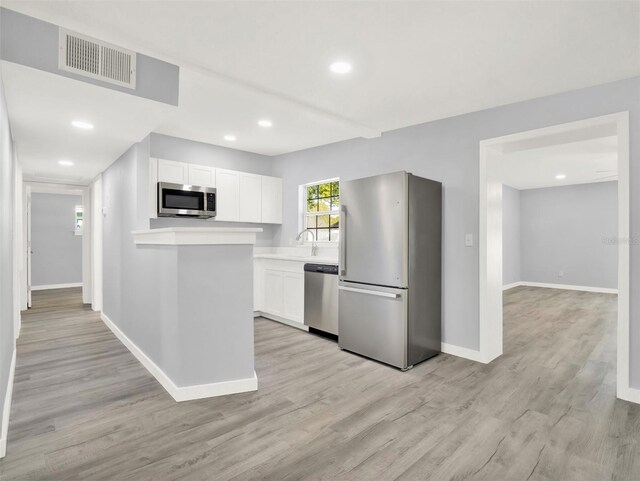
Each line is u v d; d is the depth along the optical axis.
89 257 5.82
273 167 5.38
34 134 3.00
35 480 1.61
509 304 6.03
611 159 5.30
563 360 3.23
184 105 3.19
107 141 3.23
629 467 1.72
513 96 2.84
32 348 3.50
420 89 2.72
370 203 3.19
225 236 2.49
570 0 1.68
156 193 3.98
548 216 8.09
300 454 1.81
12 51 1.85
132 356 3.26
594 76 2.46
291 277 4.32
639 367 2.39
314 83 2.63
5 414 2.01
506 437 1.98
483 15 1.80
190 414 2.20
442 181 3.39
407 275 2.98
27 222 5.45
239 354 2.53
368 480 1.63
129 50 2.26
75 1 1.69
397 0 1.69
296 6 1.74
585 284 7.59
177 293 2.36
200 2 1.71
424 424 2.11
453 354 3.33
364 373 2.89
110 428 2.04
